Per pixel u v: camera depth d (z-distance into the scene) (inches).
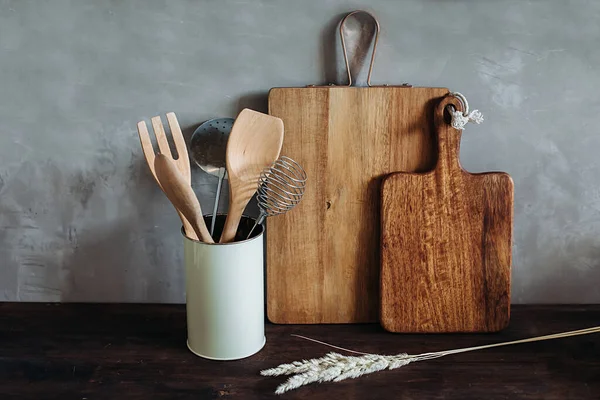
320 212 47.0
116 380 41.6
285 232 47.3
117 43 46.9
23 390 40.5
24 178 49.6
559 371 42.7
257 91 47.4
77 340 46.5
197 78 47.3
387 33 46.3
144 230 50.6
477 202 45.6
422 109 45.4
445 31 46.3
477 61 46.8
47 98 48.1
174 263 51.3
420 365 43.3
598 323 48.4
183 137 47.4
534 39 46.4
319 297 48.4
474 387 40.9
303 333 47.5
